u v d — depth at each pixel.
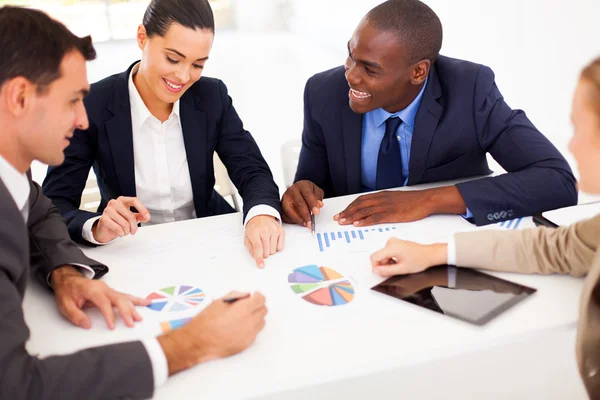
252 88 5.21
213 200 1.82
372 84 1.41
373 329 0.94
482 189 1.34
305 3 7.14
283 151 2.05
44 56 0.81
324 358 0.87
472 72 1.54
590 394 0.92
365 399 1.20
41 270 1.09
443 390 1.24
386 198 1.37
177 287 1.09
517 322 0.94
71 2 7.00
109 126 1.56
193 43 1.40
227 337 0.86
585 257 1.02
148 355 0.81
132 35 7.25
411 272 1.10
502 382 1.25
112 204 1.25
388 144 1.60
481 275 1.08
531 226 1.30
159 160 1.66
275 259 1.18
